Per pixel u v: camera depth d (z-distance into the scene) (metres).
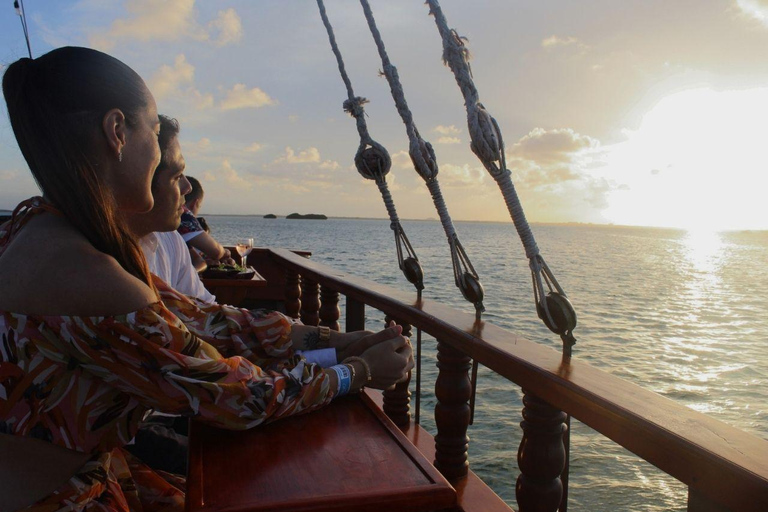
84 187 0.95
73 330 0.92
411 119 1.68
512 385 6.52
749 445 0.80
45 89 0.94
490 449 4.59
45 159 0.95
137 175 1.04
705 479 0.79
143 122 1.03
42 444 0.95
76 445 0.97
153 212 1.21
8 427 0.95
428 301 2.03
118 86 0.99
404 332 2.25
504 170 1.34
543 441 1.31
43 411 0.95
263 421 1.10
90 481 0.99
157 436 1.68
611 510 3.25
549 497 1.33
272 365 1.40
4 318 0.93
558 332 1.28
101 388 0.98
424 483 0.96
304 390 1.16
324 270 3.33
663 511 3.25
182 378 0.99
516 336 1.50
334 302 3.32
